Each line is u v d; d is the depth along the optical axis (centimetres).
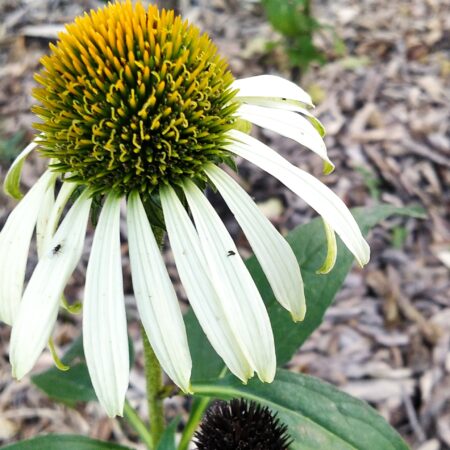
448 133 24
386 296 20
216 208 21
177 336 7
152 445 11
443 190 23
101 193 8
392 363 18
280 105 9
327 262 8
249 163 23
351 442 9
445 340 18
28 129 24
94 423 17
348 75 27
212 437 9
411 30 29
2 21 29
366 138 24
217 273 8
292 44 25
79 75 9
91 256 8
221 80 9
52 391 12
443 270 20
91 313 7
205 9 30
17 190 10
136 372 18
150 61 9
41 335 7
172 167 8
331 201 8
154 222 8
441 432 17
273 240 8
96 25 9
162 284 8
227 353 7
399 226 21
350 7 31
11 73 27
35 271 8
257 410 9
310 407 9
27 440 10
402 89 26
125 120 8
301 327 10
